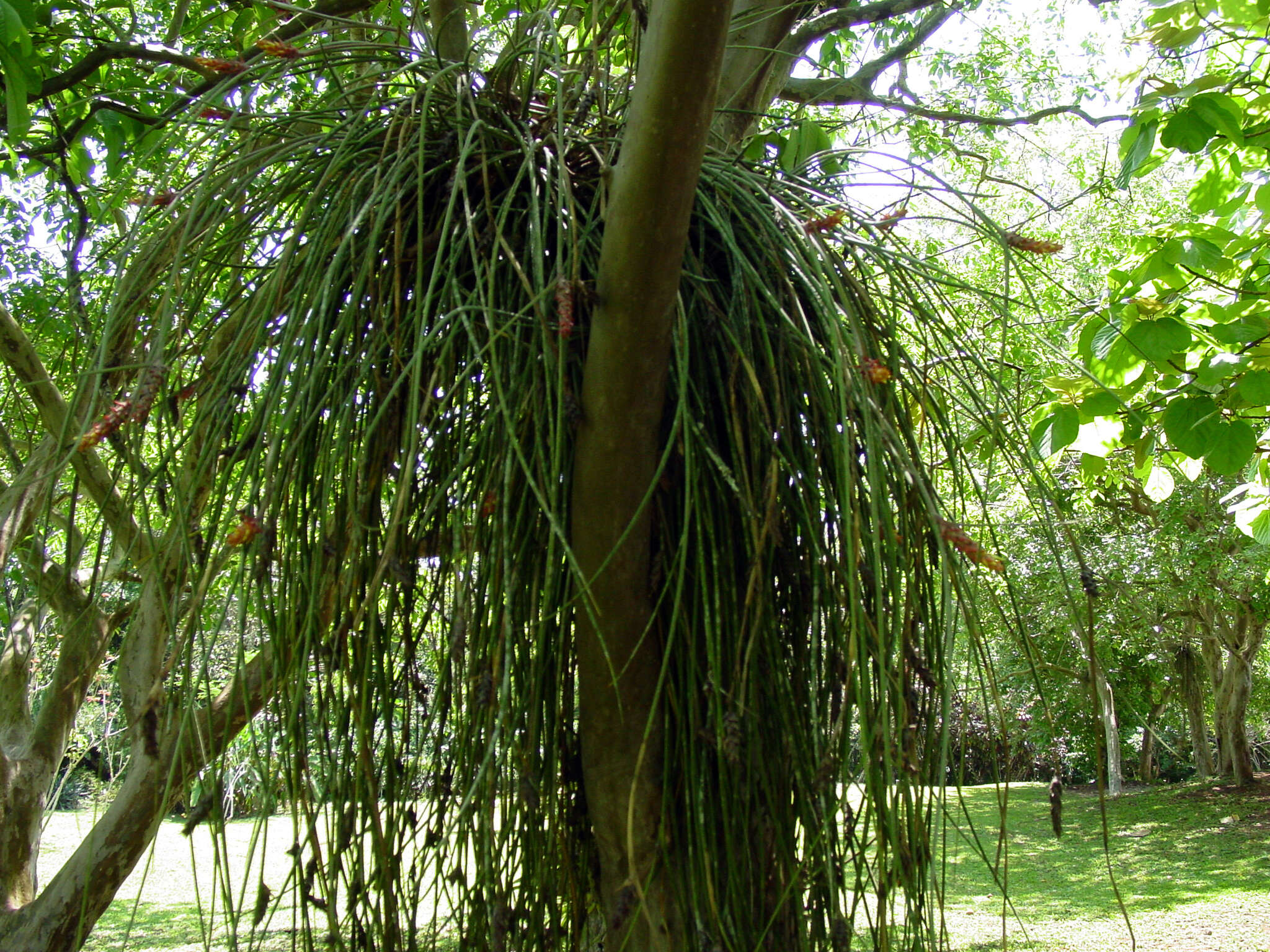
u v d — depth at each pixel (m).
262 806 0.84
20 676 2.68
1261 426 2.61
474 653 0.89
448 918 0.97
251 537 0.84
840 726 0.86
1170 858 7.85
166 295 0.98
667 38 0.80
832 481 0.96
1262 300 2.22
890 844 0.81
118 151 2.28
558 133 0.95
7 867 2.47
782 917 0.95
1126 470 3.48
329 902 0.87
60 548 2.79
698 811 0.89
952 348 1.18
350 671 0.92
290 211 1.16
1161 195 5.40
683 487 1.01
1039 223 4.86
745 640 0.93
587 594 0.77
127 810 2.12
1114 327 1.82
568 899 1.02
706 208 1.04
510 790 0.90
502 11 2.36
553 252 1.05
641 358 0.91
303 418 0.92
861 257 1.19
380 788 0.98
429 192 1.09
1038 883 6.96
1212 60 2.75
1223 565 7.83
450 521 0.99
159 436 1.03
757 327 0.99
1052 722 0.95
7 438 1.56
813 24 2.20
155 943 4.84
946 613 0.79
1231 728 11.50
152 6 3.30
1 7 1.66
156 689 0.87
